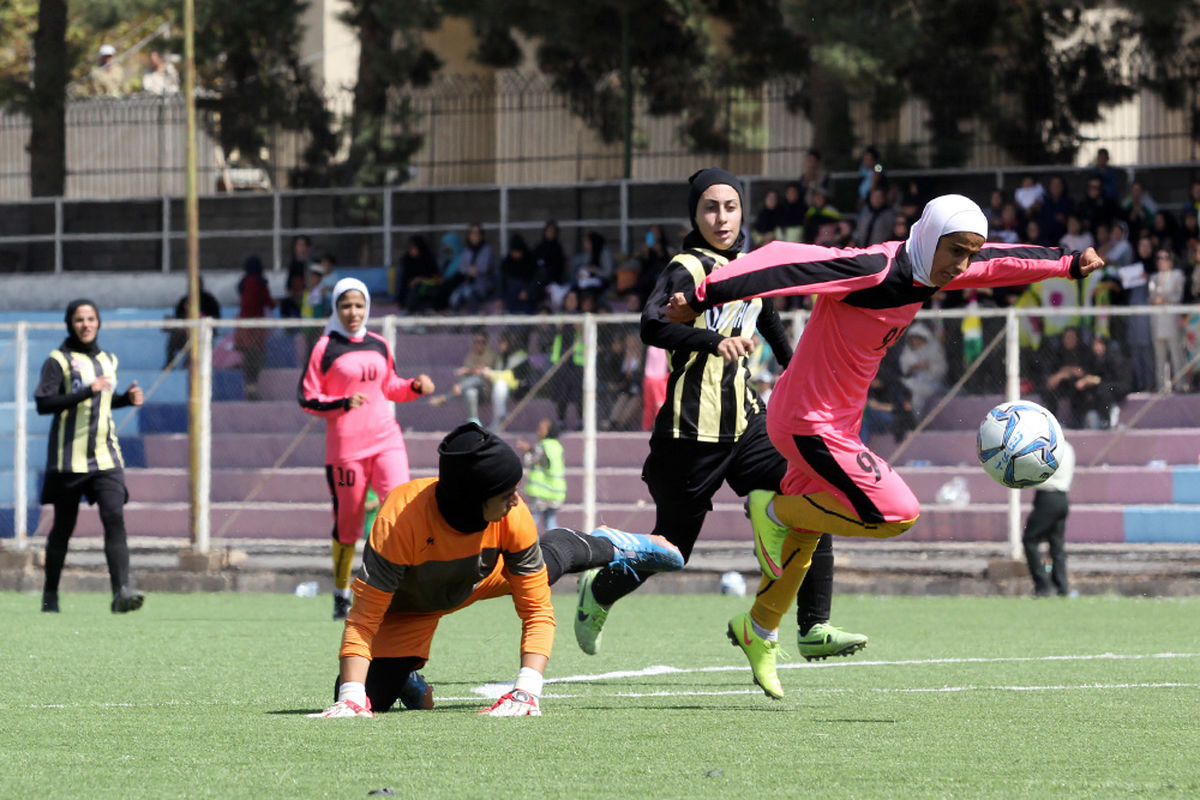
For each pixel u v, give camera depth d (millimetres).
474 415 50094
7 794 11445
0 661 22656
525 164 71812
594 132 69812
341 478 28797
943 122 58750
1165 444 45188
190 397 44219
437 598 15102
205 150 76438
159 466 52969
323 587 41344
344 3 71750
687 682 19953
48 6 73000
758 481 17984
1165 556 41625
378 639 15664
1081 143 60719
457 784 11750
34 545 46094
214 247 73938
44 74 72375
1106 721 15680
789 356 19156
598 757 13070
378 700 15805
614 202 67188
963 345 46844
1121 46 58531
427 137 70625
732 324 18031
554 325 50906
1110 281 47188
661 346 15805
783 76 64250
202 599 38469
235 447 51969
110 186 77062
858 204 55281
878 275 15047
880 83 52094
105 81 91500
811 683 19797
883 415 45688
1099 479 44812
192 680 20078
